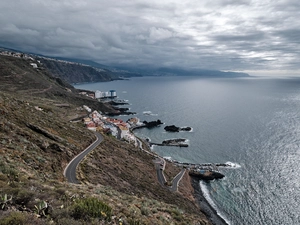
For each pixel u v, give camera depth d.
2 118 48.19
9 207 14.30
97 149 65.94
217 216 60.91
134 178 58.84
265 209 62.97
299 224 56.66
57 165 44.97
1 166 24.72
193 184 78.38
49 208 15.31
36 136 50.56
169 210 29.47
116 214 19.36
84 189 27.89
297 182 74.25
